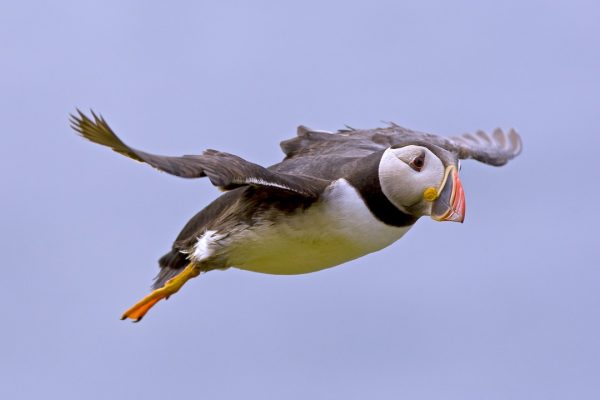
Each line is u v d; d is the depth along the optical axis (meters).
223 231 12.25
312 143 14.26
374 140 14.40
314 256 12.38
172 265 13.17
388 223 12.27
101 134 9.88
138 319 12.52
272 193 12.09
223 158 11.01
